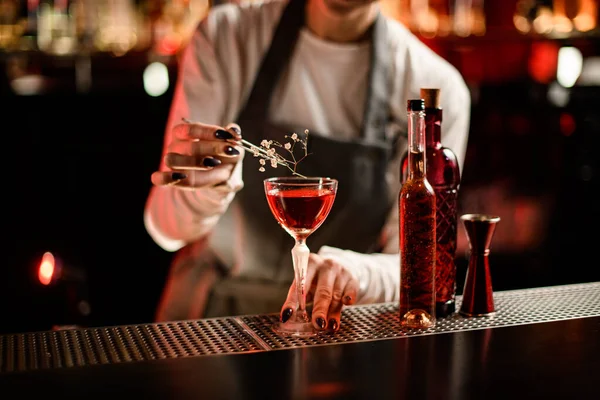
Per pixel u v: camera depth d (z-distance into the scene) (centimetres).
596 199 378
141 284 363
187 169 137
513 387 99
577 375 103
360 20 209
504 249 372
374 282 165
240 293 220
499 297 147
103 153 363
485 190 373
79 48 340
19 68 364
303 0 212
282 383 100
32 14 340
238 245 219
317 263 137
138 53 342
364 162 214
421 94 133
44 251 357
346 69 214
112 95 362
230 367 107
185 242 211
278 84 214
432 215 125
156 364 108
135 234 364
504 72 381
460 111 218
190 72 214
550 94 373
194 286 222
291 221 123
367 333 123
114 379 102
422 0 345
